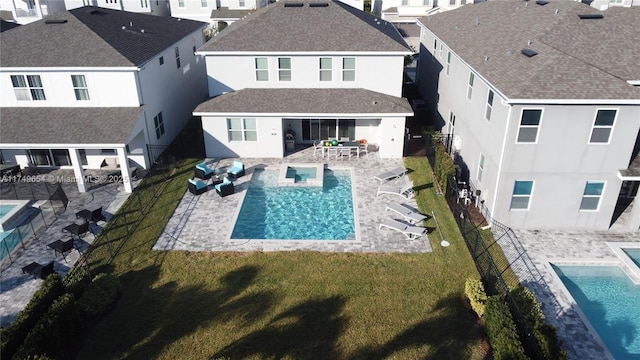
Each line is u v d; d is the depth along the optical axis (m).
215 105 29.98
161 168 29.64
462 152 28.27
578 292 19.36
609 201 22.22
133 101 28.03
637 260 21.05
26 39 28.48
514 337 14.96
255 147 30.73
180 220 24.03
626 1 58.03
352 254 21.33
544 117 20.27
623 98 19.34
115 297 18.44
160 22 37.12
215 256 21.22
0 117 27.03
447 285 19.41
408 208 24.84
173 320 17.73
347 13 32.91
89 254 21.27
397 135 30.09
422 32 41.34
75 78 27.28
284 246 21.98
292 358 16.14
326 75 31.12
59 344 15.64
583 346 16.52
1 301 18.61
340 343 16.72
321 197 26.53
